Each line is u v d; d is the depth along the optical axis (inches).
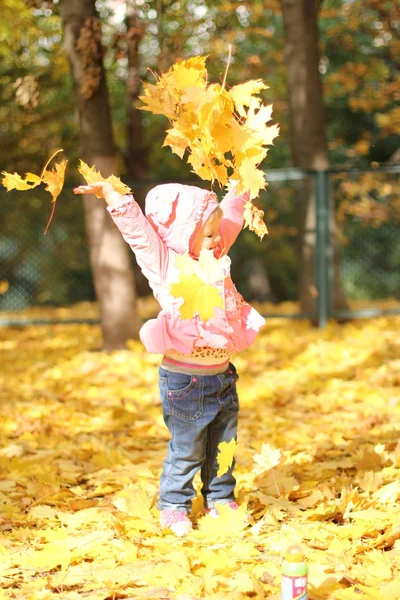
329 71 723.4
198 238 146.5
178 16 459.5
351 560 127.8
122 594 119.9
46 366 362.9
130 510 157.4
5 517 163.2
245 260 784.9
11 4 350.0
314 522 152.5
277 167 807.7
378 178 536.4
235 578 122.6
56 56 428.5
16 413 268.5
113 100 689.6
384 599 113.0
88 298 620.4
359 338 405.7
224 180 144.3
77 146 616.4
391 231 631.8
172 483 150.9
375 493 163.5
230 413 151.3
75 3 353.7
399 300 621.6
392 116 593.9
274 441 222.4
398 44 577.9
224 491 156.1
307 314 447.8
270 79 658.2
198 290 122.6
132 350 375.9
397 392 288.0
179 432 148.0
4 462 205.3
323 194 445.1
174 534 148.3
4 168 613.3
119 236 382.9
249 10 547.8
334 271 458.0
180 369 146.1
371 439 221.0
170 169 780.6
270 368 346.3
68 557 132.0
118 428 250.8
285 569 98.7
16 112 569.3
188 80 141.5
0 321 453.1
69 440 237.0
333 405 273.7
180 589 118.3
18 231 577.9
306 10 442.3
